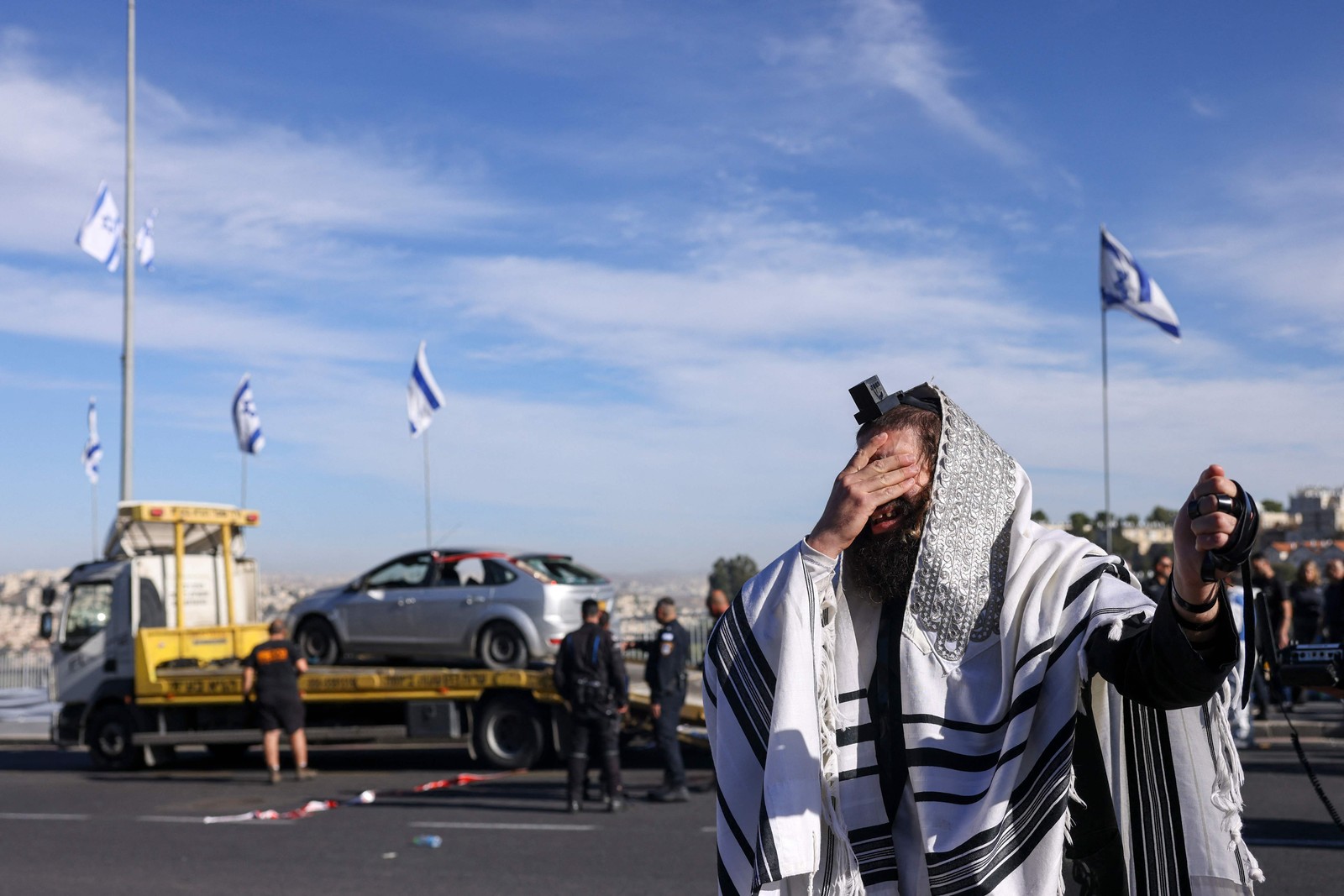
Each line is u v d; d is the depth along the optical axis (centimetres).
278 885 769
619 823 966
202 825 1025
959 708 178
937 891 170
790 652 185
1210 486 154
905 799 180
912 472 187
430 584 1488
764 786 181
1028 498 193
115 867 841
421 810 1059
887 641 188
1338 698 211
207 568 1612
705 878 753
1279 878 695
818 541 188
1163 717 179
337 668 1508
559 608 1418
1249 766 1128
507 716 1352
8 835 991
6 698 2575
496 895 722
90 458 2814
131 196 2139
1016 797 170
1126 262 1759
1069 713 171
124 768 1509
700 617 1911
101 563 1578
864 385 196
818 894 181
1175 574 156
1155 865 178
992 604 182
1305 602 1375
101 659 1543
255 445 2294
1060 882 168
